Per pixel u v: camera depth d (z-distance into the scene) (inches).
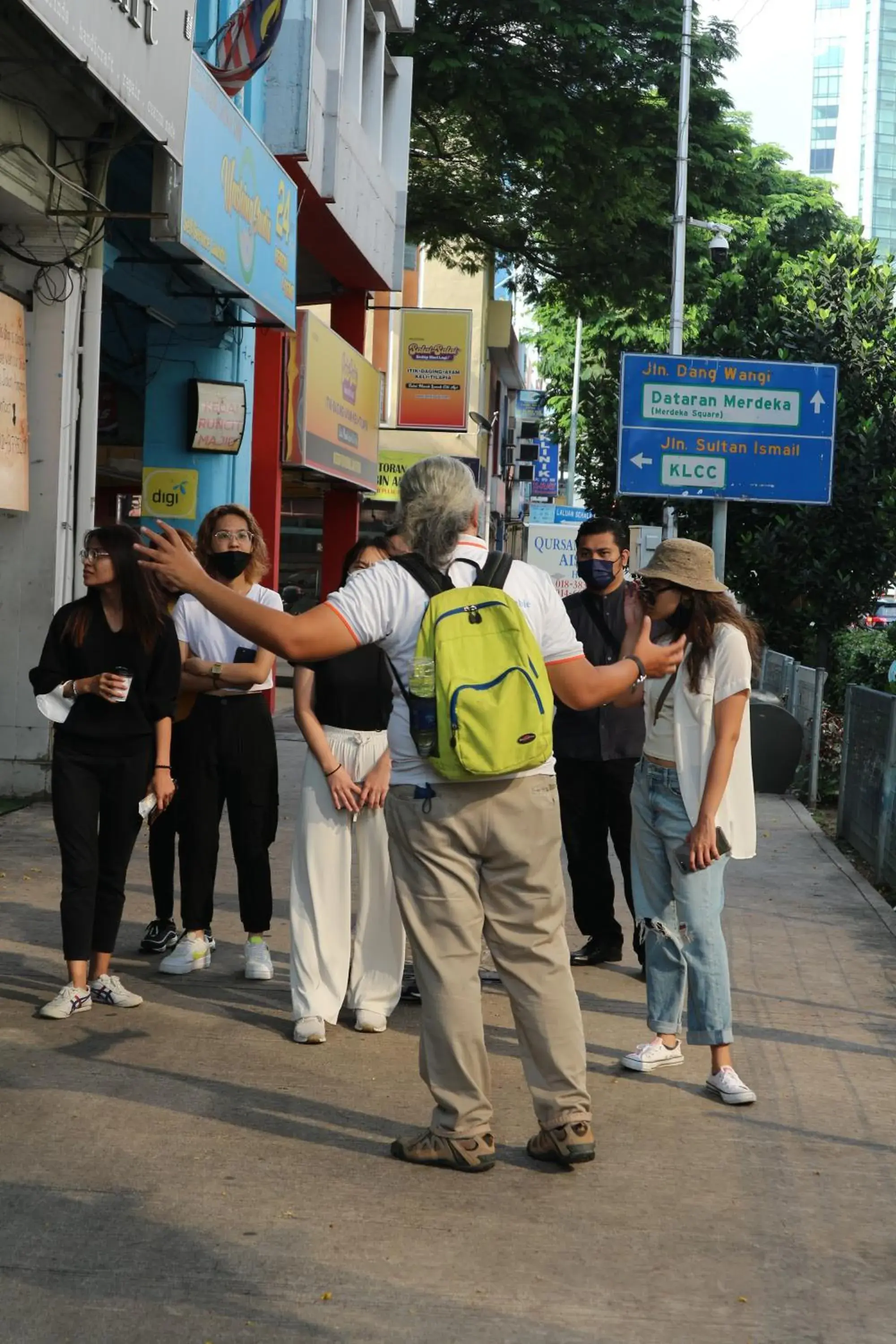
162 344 579.5
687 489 575.2
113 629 229.8
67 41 317.4
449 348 1026.7
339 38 660.7
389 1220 160.2
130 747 231.6
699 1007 203.9
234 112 468.4
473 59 947.3
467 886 173.2
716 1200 169.8
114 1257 148.3
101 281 432.8
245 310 582.9
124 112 383.9
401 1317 138.6
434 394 1028.5
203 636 251.0
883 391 771.4
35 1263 145.9
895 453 761.0
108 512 797.9
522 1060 183.6
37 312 416.8
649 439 573.0
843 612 761.6
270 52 487.5
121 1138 180.9
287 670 944.9
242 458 629.9
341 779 225.0
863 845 409.1
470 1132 175.9
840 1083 213.9
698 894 203.8
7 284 414.6
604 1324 139.0
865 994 262.7
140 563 161.2
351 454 826.8
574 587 1397.6
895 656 625.0
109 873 236.1
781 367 574.9
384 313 1203.2
